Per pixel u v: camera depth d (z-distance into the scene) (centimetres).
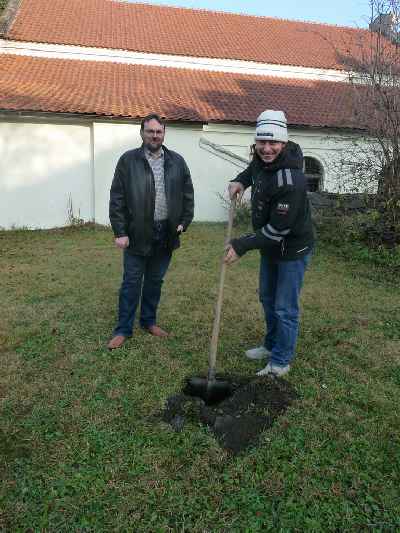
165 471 236
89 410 283
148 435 262
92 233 977
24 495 219
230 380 321
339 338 407
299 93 1431
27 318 434
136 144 1092
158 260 377
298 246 295
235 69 1499
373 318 464
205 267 653
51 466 238
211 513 212
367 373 345
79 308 464
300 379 330
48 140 1056
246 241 287
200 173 1190
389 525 208
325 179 1276
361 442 262
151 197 344
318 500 221
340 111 1321
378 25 795
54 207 1090
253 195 298
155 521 208
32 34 1348
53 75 1234
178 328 415
